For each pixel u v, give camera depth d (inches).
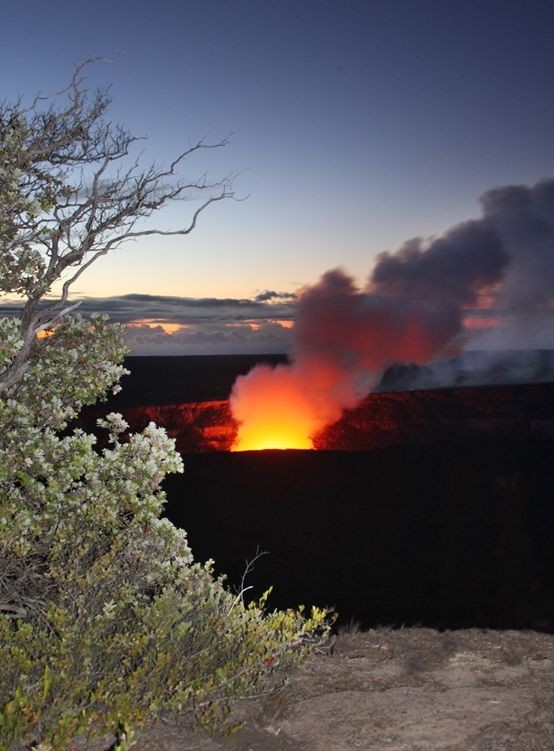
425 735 145.0
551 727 149.2
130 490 209.9
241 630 180.2
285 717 153.0
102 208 223.3
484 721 151.6
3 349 210.1
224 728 145.3
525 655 195.9
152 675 153.3
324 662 189.2
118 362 250.2
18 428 208.4
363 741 142.4
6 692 146.6
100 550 200.7
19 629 169.9
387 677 178.1
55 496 201.8
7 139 212.5
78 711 143.9
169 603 172.1
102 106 231.5
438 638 212.2
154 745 138.6
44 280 213.9
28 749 133.7
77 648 153.8
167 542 207.0
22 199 204.7
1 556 190.5
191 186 232.5
